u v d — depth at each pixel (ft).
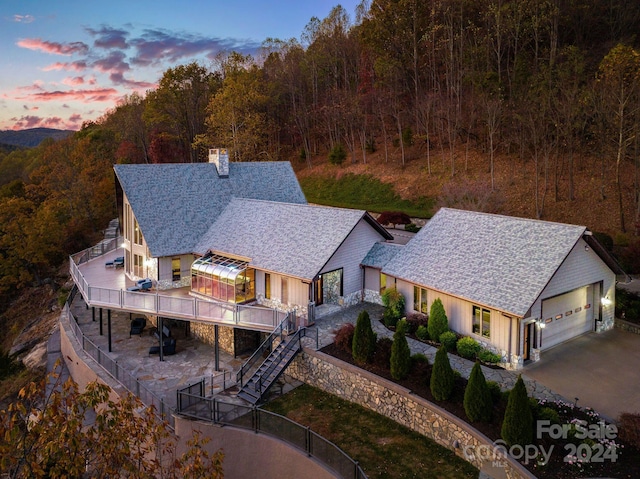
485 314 73.56
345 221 93.97
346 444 60.59
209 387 78.02
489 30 192.03
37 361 115.03
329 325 86.53
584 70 161.79
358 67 252.83
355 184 204.44
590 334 81.35
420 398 61.67
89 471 42.60
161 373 85.40
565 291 74.59
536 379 66.28
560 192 147.84
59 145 293.84
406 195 181.68
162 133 256.11
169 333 101.86
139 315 115.65
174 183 119.34
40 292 181.68
